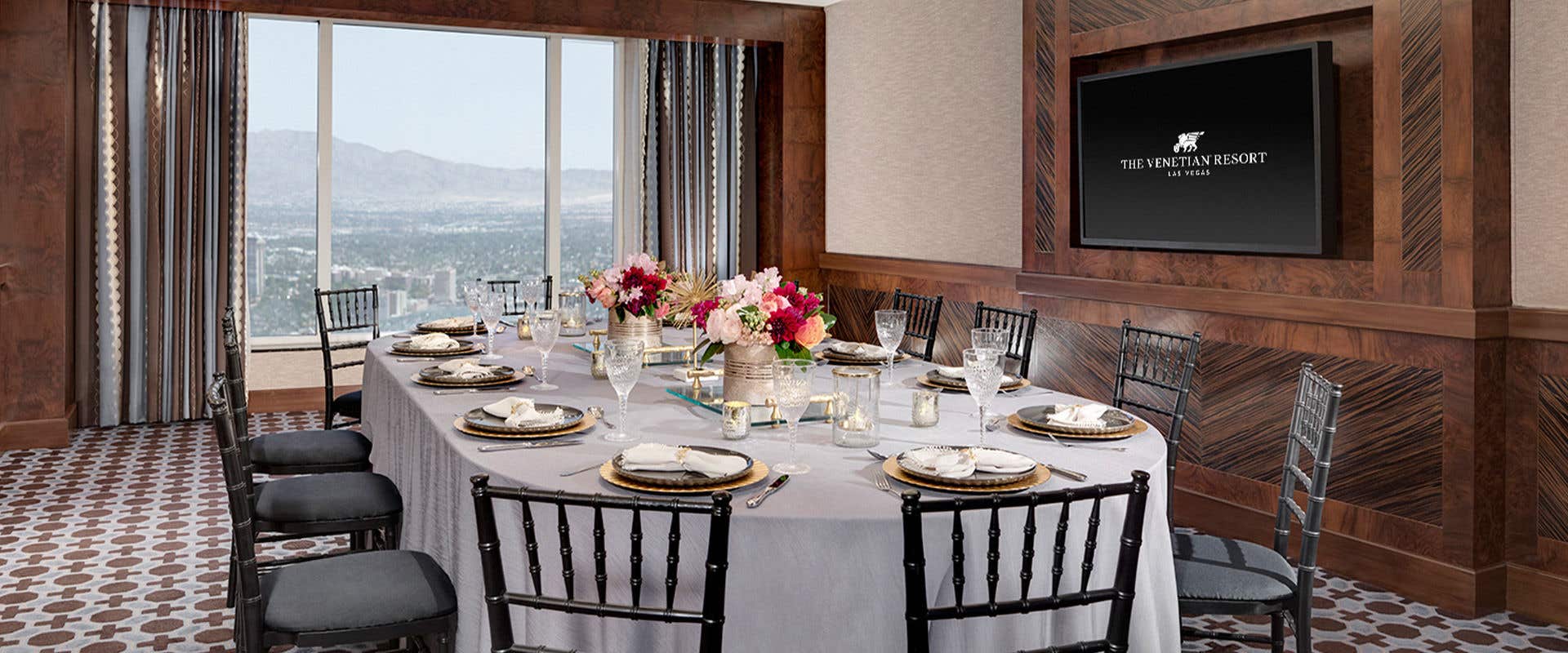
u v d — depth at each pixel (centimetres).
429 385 344
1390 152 381
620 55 799
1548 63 354
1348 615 369
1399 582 388
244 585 230
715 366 385
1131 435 277
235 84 677
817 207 765
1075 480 233
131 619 356
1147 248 476
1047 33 522
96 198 652
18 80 587
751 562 208
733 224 790
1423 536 381
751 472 232
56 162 596
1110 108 486
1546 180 357
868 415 263
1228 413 446
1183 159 452
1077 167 516
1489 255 362
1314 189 402
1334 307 398
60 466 562
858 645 208
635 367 263
